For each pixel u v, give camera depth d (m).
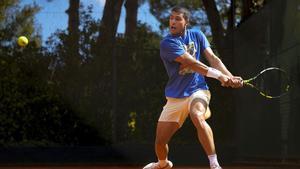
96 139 30.44
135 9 31.25
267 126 26.50
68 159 29.78
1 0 30.19
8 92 29.75
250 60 28.39
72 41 30.52
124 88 30.62
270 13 26.02
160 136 14.46
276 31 25.47
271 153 26.17
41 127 30.02
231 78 13.98
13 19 30.27
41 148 29.67
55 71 30.28
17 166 29.00
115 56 30.62
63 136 30.22
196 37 14.61
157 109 30.52
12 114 29.70
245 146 29.38
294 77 23.41
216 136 30.72
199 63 13.76
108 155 30.03
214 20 31.94
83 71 30.47
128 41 30.88
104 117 30.48
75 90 30.42
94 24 30.80
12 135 29.70
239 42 29.94
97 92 30.52
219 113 30.83
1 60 29.88
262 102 26.91
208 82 30.95
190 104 13.84
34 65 30.19
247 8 30.48
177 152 30.22
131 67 30.69
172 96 14.12
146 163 30.11
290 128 23.91
